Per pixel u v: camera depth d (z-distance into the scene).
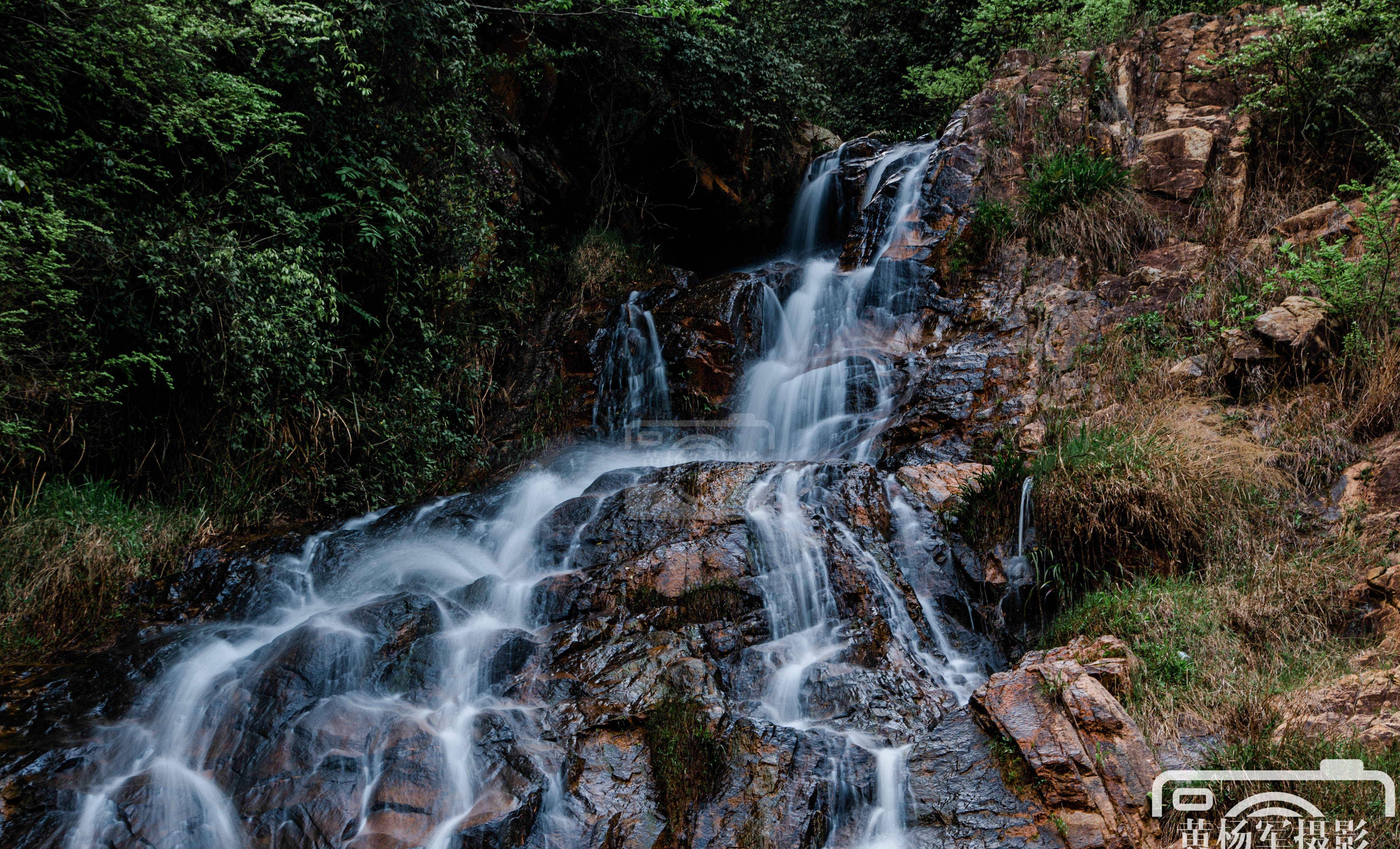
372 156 7.90
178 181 6.71
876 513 6.13
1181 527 5.32
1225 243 8.23
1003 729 3.90
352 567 6.24
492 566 6.35
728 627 5.07
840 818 3.81
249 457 6.88
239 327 6.36
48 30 5.49
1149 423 6.26
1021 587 5.50
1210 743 3.80
